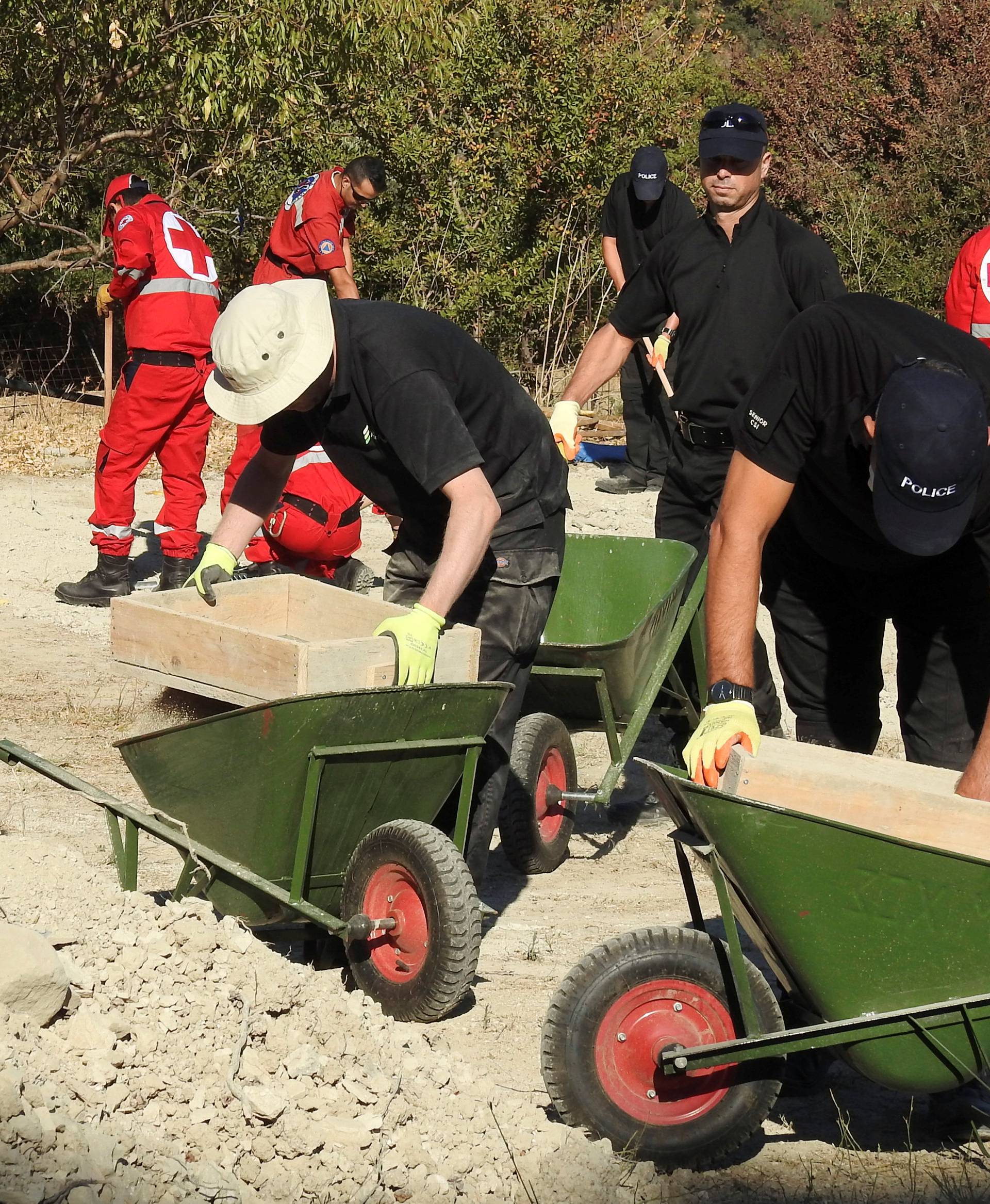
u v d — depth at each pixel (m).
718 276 5.93
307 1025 3.49
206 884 4.12
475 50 18.53
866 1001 3.23
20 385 17.89
